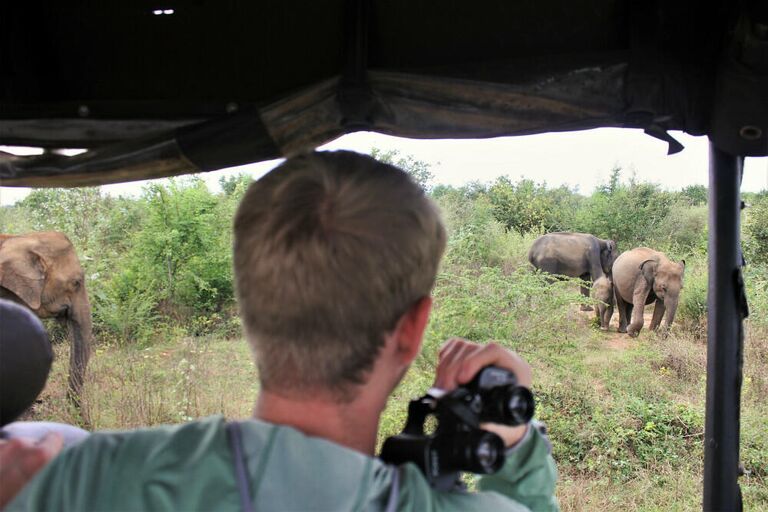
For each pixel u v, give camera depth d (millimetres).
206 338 9773
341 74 1929
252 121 1938
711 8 1818
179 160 1978
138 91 2090
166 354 9211
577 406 6793
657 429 6504
